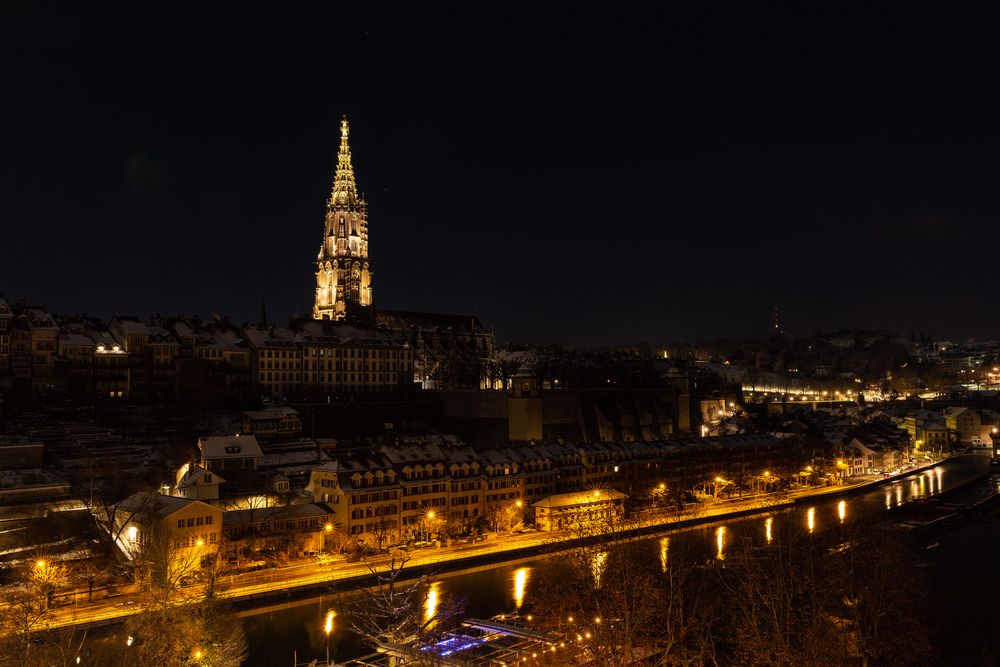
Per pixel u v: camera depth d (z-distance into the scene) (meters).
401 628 77.38
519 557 158.62
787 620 101.06
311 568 143.50
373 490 162.38
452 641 103.81
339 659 104.50
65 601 119.19
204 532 137.62
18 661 90.19
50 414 196.12
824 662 95.50
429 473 175.50
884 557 128.12
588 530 148.12
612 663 91.50
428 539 166.25
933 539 178.25
